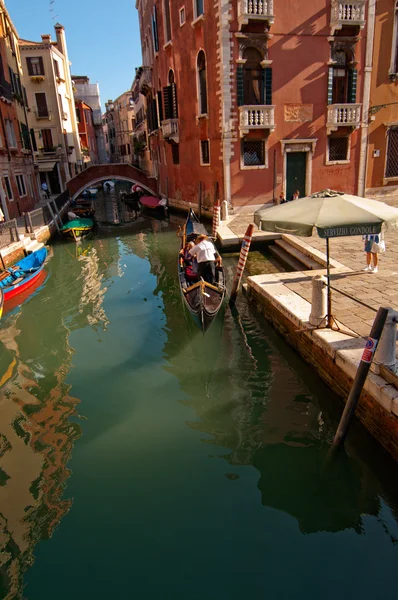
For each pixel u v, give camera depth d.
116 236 20.11
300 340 7.09
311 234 5.21
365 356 4.57
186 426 5.81
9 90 19.62
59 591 3.70
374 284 8.24
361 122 17.89
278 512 4.38
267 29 16.02
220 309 8.70
